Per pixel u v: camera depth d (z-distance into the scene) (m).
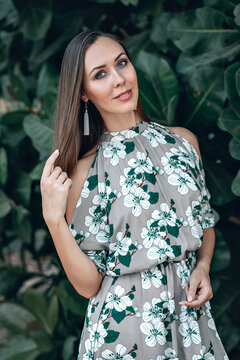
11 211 3.08
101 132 1.82
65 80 1.71
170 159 1.71
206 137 2.58
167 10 2.85
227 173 2.46
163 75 2.37
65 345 2.82
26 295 3.02
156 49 2.79
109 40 1.68
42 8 2.78
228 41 2.35
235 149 2.22
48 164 1.68
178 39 2.40
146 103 2.44
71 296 2.64
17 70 3.42
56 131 1.76
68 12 2.93
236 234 2.76
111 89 1.66
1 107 3.81
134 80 1.69
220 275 2.66
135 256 1.66
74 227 1.74
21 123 3.05
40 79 3.02
